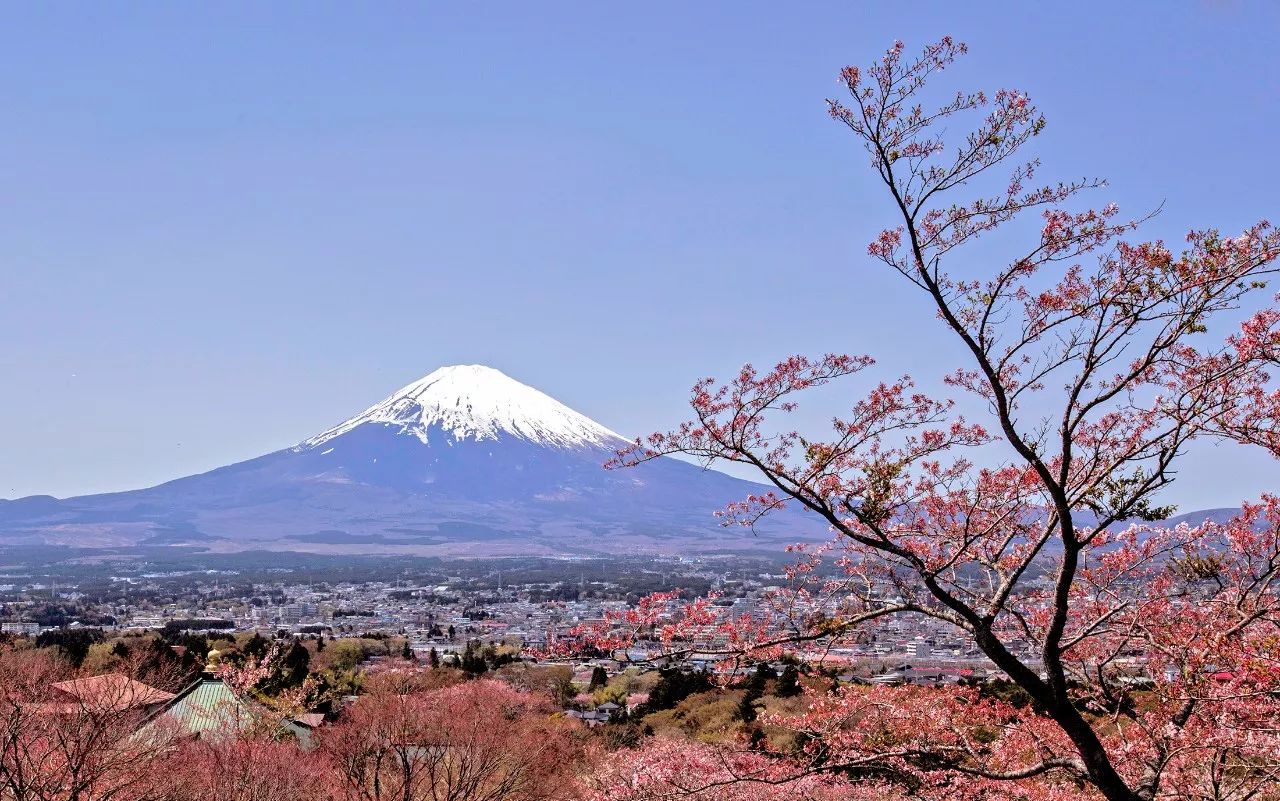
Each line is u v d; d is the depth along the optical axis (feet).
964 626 34.55
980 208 31.30
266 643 195.83
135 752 71.00
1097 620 36.58
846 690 41.96
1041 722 39.96
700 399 34.30
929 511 38.73
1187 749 34.30
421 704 104.42
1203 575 37.78
